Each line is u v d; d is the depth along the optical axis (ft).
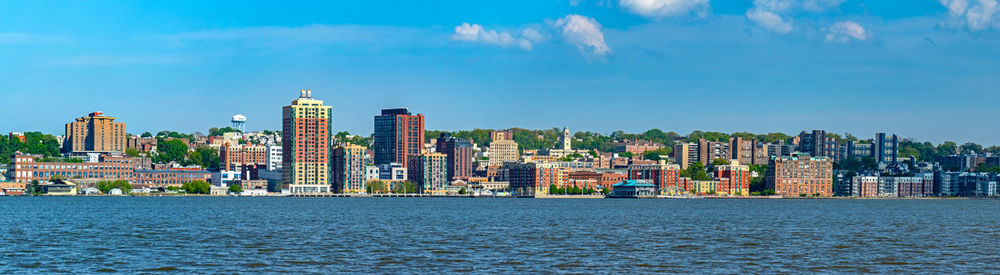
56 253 561.84
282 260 530.68
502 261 531.50
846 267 511.40
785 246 628.69
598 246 622.54
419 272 487.61
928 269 505.66
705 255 566.36
